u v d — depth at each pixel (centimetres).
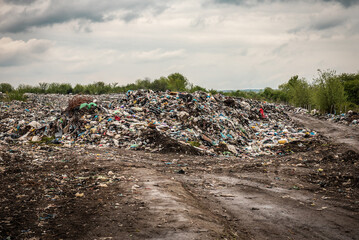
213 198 812
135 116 2106
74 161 1181
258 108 3491
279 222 651
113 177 910
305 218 679
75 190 774
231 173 1141
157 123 1981
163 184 838
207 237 490
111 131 1816
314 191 916
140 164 1207
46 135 1903
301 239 570
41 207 632
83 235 492
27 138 1872
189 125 2039
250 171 1171
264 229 607
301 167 1219
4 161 1073
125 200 675
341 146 1525
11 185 802
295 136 2234
